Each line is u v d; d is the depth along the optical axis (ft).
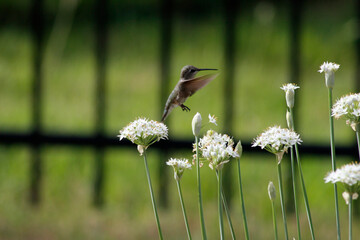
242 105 44.19
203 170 33.37
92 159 34.32
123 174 34.01
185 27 63.52
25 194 31.55
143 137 12.03
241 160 34.68
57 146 32.91
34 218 28.12
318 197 31.09
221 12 65.26
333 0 63.62
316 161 34.14
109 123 41.04
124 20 64.85
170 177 33.50
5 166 34.68
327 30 59.52
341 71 52.39
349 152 27.84
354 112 11.68
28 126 39.70
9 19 65.21
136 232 26.50
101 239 25.76
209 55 56.24
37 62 31.68
